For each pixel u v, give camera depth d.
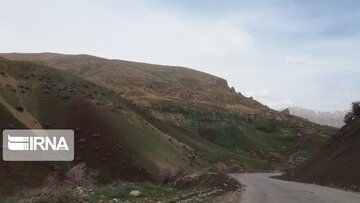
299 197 26.61
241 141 199.00
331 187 39.28
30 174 44.25
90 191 27.20
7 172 41.59
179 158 72.94
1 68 80.06
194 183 41.47
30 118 63.62
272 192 31.70
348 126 58.75
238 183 43.22
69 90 79.81
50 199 22.05
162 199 24.77
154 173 61.25
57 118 68.31
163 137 80.19
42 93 75.56
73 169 41.59
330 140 63.06
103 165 58.66
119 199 24.14
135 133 71.81
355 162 41.41
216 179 41.88
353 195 28.31
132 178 57.59
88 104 75.25
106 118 71.88
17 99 68.56
